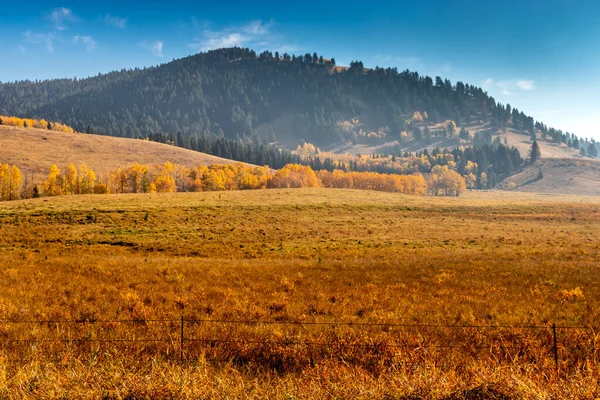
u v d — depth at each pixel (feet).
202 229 160.56
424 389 20.74
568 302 47.93
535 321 38.47
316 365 24.40
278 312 42.19
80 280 59.57
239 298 48.42
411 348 28.09
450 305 45.57
